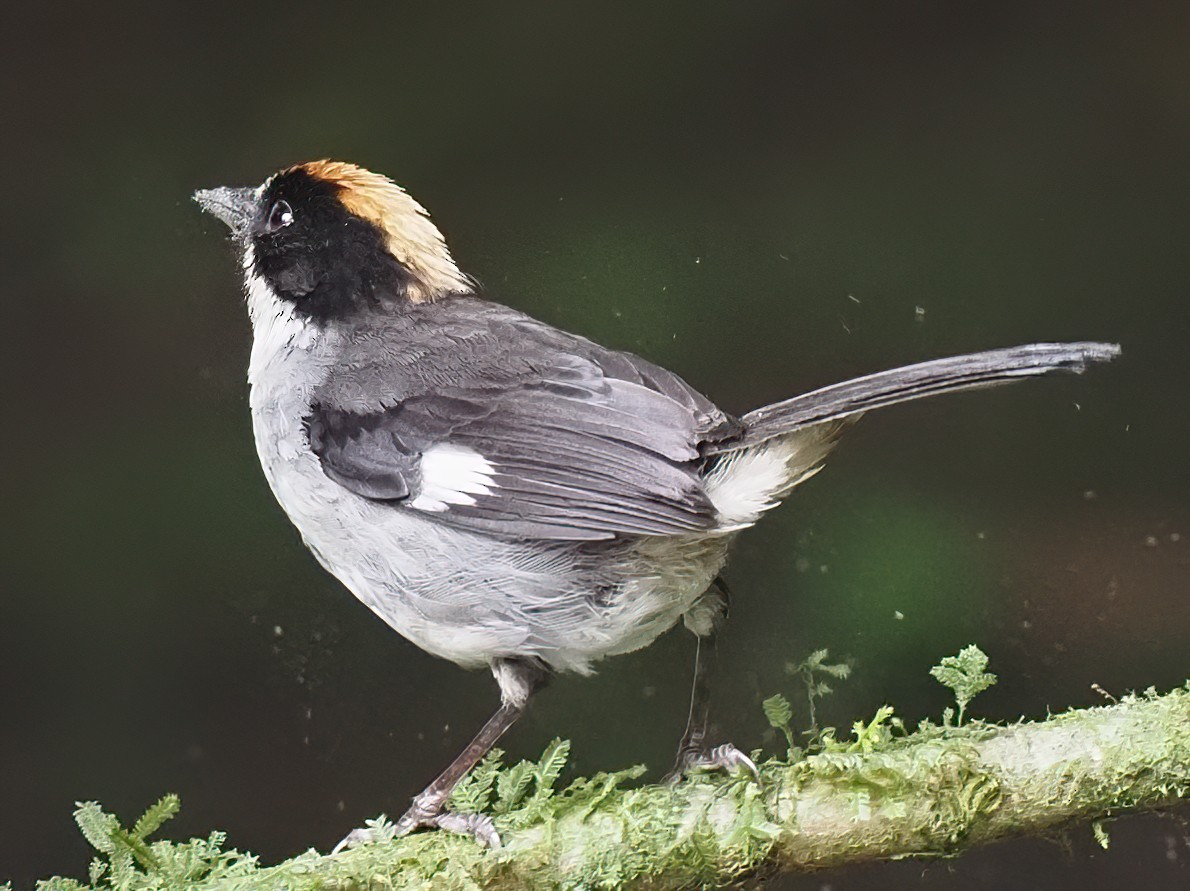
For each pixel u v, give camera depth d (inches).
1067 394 498.9
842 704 433.1
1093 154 557.6
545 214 549.0
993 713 433.7
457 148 557.0
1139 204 544.4
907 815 273.3
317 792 459.2
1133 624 450.6
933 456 487.5
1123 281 531.8
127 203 536.4
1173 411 496.7
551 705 458.6
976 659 287.1
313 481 335.0
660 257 537.6
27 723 463.8
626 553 315.9
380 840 280.5
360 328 352.5
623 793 280.8
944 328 524.4
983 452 488.7
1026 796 273.6
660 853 273.6
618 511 307.1
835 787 275.1
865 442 491.5
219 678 474.0
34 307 515.8
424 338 345.4
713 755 292.7
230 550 487.8
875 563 459.5
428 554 322.3
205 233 527.2
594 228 544.4
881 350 523.2
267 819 452.8
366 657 478.0
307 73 566.6
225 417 503.2
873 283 537.0
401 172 553.9
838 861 276.7
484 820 278.2
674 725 446.0
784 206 552.4
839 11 578.9
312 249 357.7
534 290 531.2
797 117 568.4
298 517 340.5
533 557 316.8
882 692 435.8
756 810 273.3
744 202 551.8
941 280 534.6
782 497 321.7
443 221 546.6
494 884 271.9
